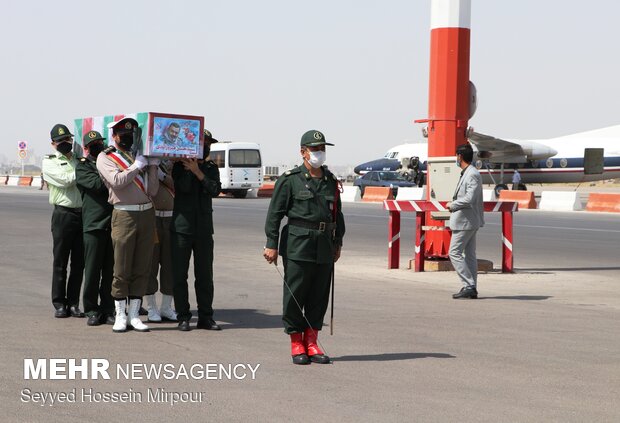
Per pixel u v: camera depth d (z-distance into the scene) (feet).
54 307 36.04
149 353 28.66
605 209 141.38
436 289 46.70
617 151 208.85
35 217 104.32
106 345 29.99
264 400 22.74
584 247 75.72
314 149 27.35
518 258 66.08
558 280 52.08
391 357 28.40
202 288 33.42
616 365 27.45
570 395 23.53
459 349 29.84
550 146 213.46
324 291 27.73
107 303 34.94
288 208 27.66
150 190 33.17
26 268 53.47
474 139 204.33
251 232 86.84
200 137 33.01
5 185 273.75
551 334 33.04
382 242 77.82
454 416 21.24
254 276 50.80
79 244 36.09
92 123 35.73
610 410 22.00
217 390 23.77
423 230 55.16
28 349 28.99
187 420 20.79
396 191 184.03
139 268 33.17
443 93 56.49
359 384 24.58
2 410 21.52
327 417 21.07
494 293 45.68
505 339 31.86
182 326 33.22
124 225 32.58
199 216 33.12
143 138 32.40
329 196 27.63
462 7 56.34
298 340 27.45
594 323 35.81
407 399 22.90
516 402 22.68
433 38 57.16
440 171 55.01
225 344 30.45
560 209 146.92
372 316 36.96
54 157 35.06
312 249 27.22
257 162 189.16
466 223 43.14
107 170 32.14
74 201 35.37
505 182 216.95
